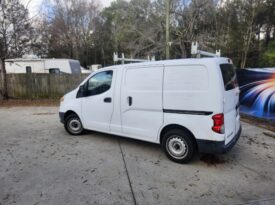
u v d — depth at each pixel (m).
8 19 13.00
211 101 4.02
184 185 3.73
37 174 4.09
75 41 40.31
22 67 18.77
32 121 8.11
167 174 4.09
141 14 22.91
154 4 21.23
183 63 4.29
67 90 14.40
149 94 4.72
